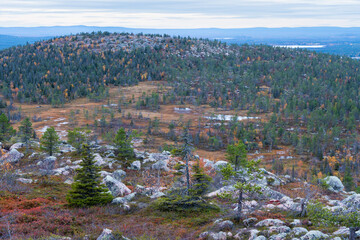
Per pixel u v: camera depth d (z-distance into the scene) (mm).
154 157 75125
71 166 61531
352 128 197625
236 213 33844
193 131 195250
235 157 62250
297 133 195375
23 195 42719
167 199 40688
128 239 27359
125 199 43188
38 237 27797
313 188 42094
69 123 195750
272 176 63625
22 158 67812
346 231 25922
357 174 132875
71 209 38344
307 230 27797
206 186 45281
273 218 32969
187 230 32656
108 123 198625
